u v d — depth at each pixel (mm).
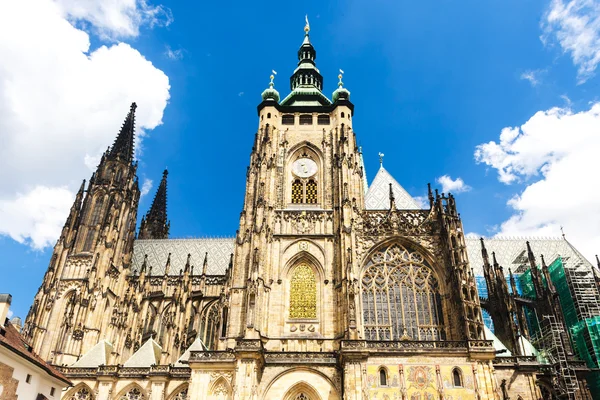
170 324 125875
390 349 88188
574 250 142500
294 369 91438
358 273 102562
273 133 124438
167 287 144000
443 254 104750
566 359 105812
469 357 86812
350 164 117438
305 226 111250
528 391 91875
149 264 157625
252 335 91125
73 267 140625
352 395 83688
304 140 124500
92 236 147875
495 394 83062
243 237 108875
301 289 104875
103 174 159750
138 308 137875
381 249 108312
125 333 132250
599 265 126438
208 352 95500
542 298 117938
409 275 104688
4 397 68938
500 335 108188
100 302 134500
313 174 121062
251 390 84938
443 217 105438
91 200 154000
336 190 114188
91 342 127625
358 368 86375
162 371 109812
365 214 111875
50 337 129125
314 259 106875
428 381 85000
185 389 109688
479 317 91625
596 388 109375
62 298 135625
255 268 99375
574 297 122250
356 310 94938
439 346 88875
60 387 86562
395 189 122062
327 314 99812
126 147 167625
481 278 133625
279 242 108750
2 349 67875
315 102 134875
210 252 159750
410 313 100562
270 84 136750
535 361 94938
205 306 138875
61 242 142750
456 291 96188
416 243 106938
